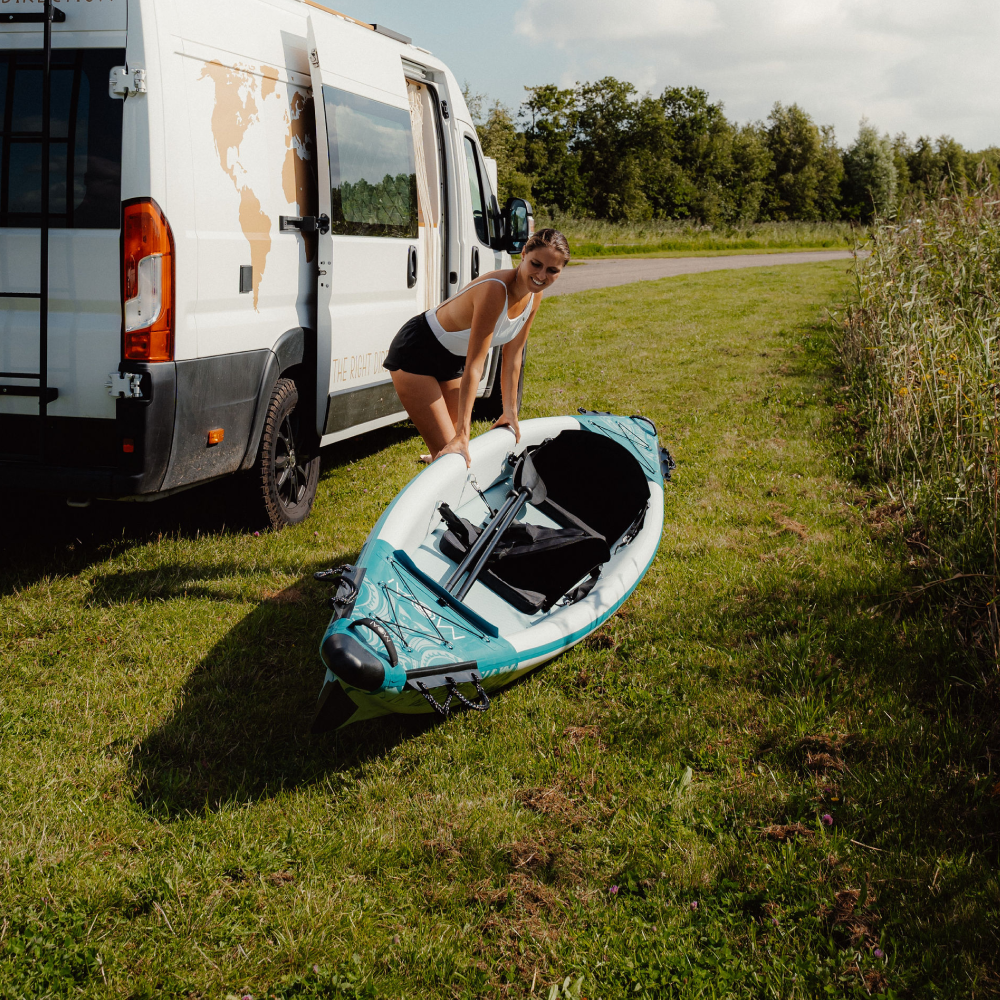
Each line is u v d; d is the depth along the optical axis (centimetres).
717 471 618
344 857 250
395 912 233
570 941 225
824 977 216
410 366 396
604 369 985
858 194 8362
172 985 206
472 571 347
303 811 266
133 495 384
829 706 335
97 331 374
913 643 376
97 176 367
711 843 263
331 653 252
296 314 472
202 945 219
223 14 407
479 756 301
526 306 390
